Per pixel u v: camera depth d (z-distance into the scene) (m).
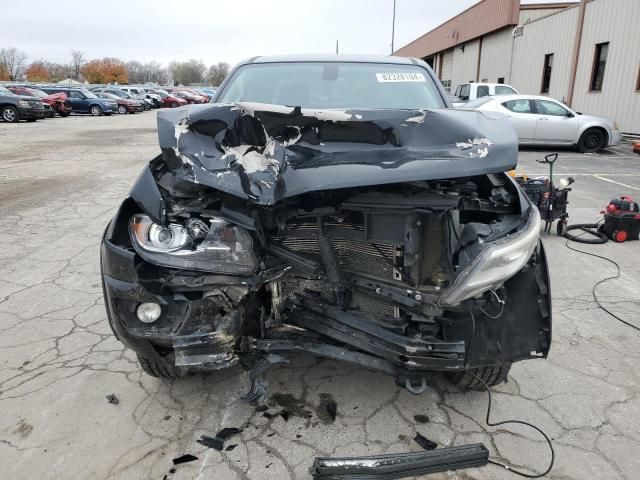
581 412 2.54
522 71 21.39
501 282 2.03
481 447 2.17
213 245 2.08
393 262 2.20
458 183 2.36
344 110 2.24
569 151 13.40
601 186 8.46
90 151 13.44
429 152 2.07
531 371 2.90
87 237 5.43
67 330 3.34
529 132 12.86
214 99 3.32
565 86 17.66
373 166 2.03
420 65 3.58
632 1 13.94
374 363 2.18
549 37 18.80
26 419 2.45
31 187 8.29
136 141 16.20
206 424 2.43
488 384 2.55
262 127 2.15
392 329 2.24
